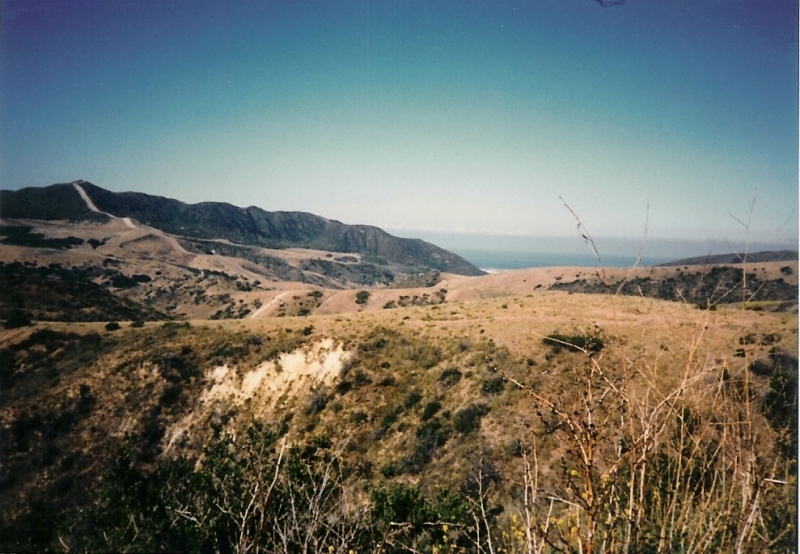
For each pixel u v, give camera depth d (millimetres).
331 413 21719
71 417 20125
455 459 14547
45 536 6719
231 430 21719
